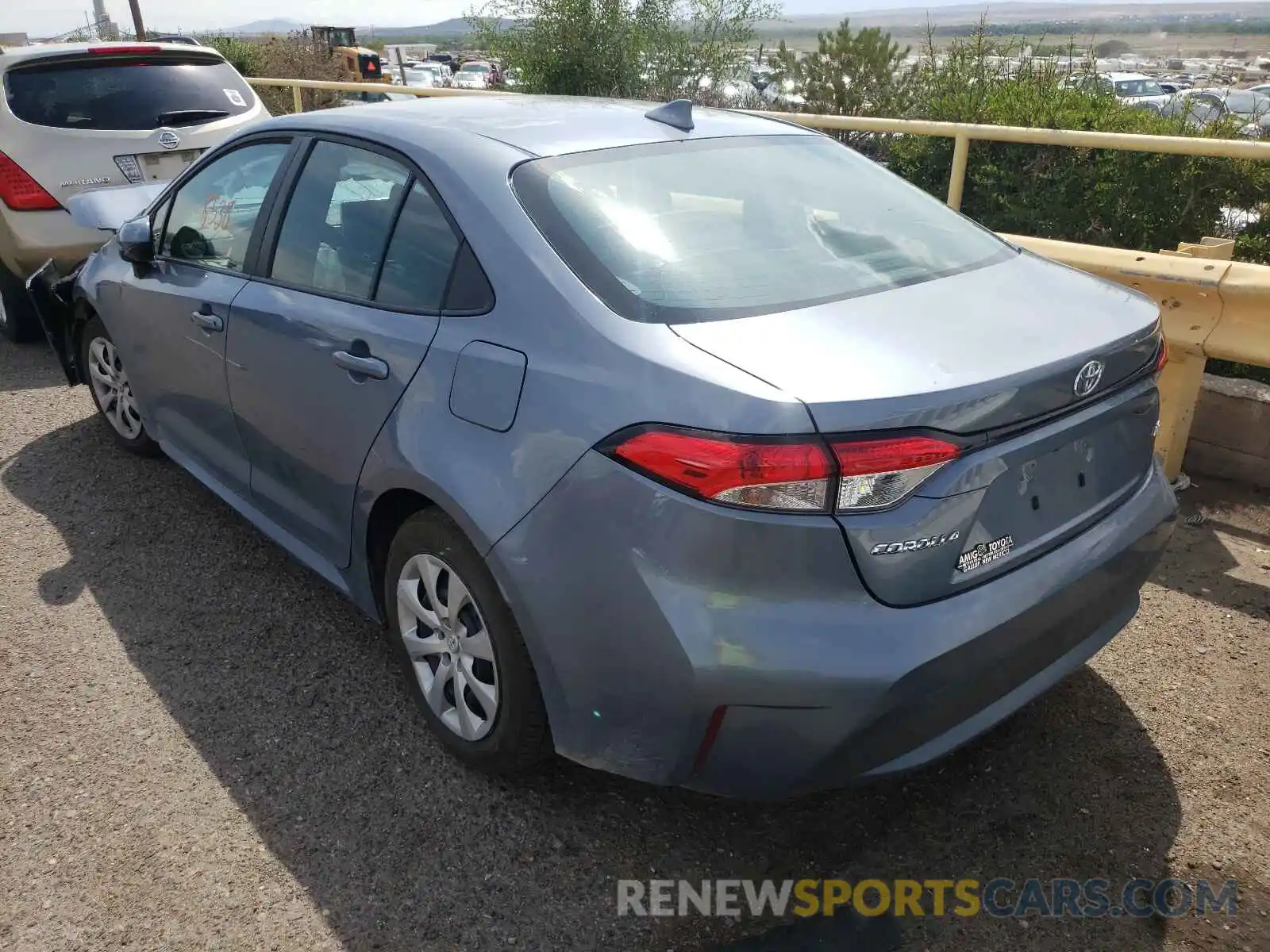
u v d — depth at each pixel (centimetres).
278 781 274
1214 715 297
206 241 369
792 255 258
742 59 1288
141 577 379
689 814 263
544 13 1201
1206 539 396
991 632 212
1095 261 417
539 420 227
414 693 290
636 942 225
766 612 201
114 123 634
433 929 229
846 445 195
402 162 286
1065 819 259
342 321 286
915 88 947
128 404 463
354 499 289
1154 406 263
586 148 280
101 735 293
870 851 250
